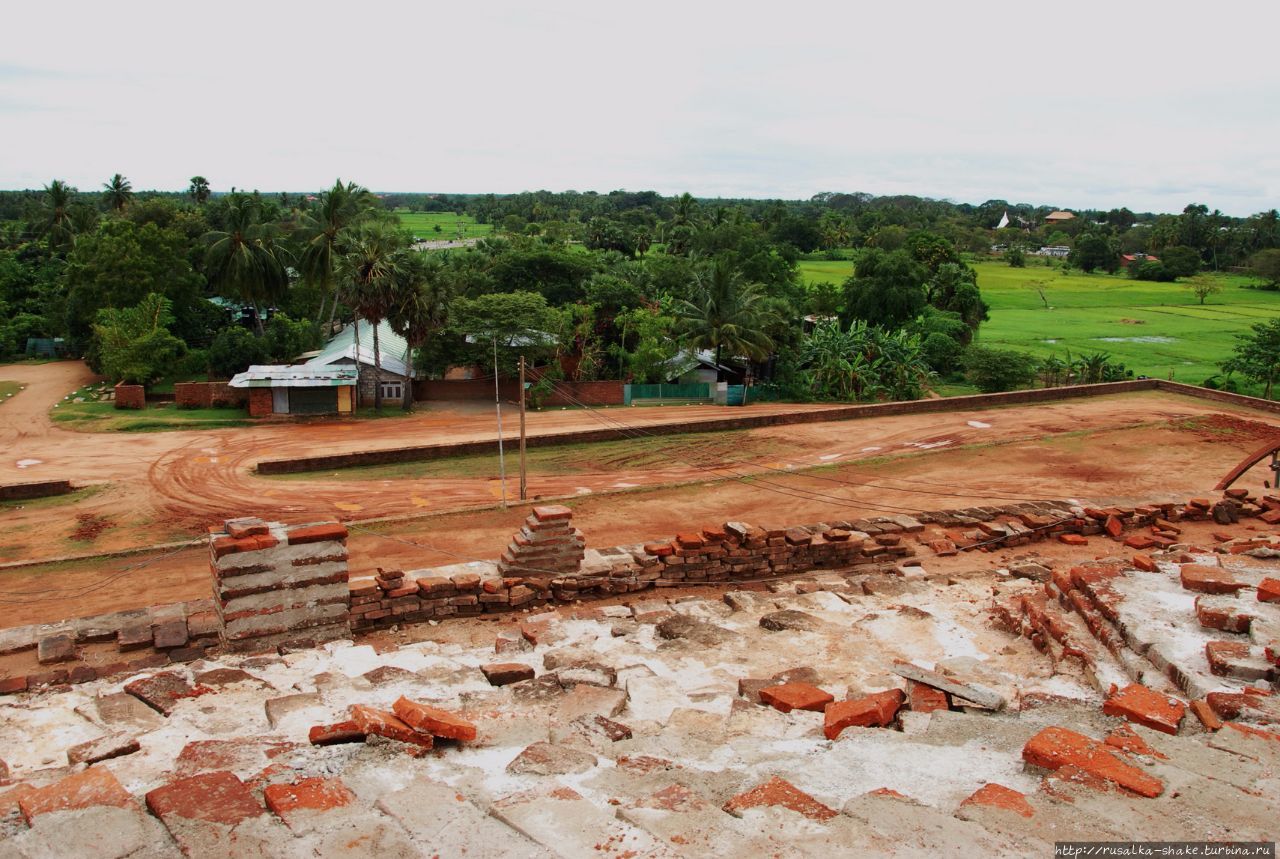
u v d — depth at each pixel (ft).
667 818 16.25
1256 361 210.38
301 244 208.54
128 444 137.39
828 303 271.90
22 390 179.01
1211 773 17.85
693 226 398.01
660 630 36.81
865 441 133.69
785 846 15.11
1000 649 33.83
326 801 16.46
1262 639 25.88
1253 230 586.45
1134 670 26.50
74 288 196.13
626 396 188.55
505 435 142.72
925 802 17.74
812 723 24.57
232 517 98.99
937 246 357.61
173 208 255.70
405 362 181.98
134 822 15.48
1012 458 114.21
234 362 185.06
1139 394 168.04
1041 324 348.79
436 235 593.01
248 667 31.42
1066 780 17.30
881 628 36.32
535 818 16.22
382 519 81.61
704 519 85.10
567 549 49.98
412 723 21.26
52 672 36.42
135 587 67.05
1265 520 69.92
